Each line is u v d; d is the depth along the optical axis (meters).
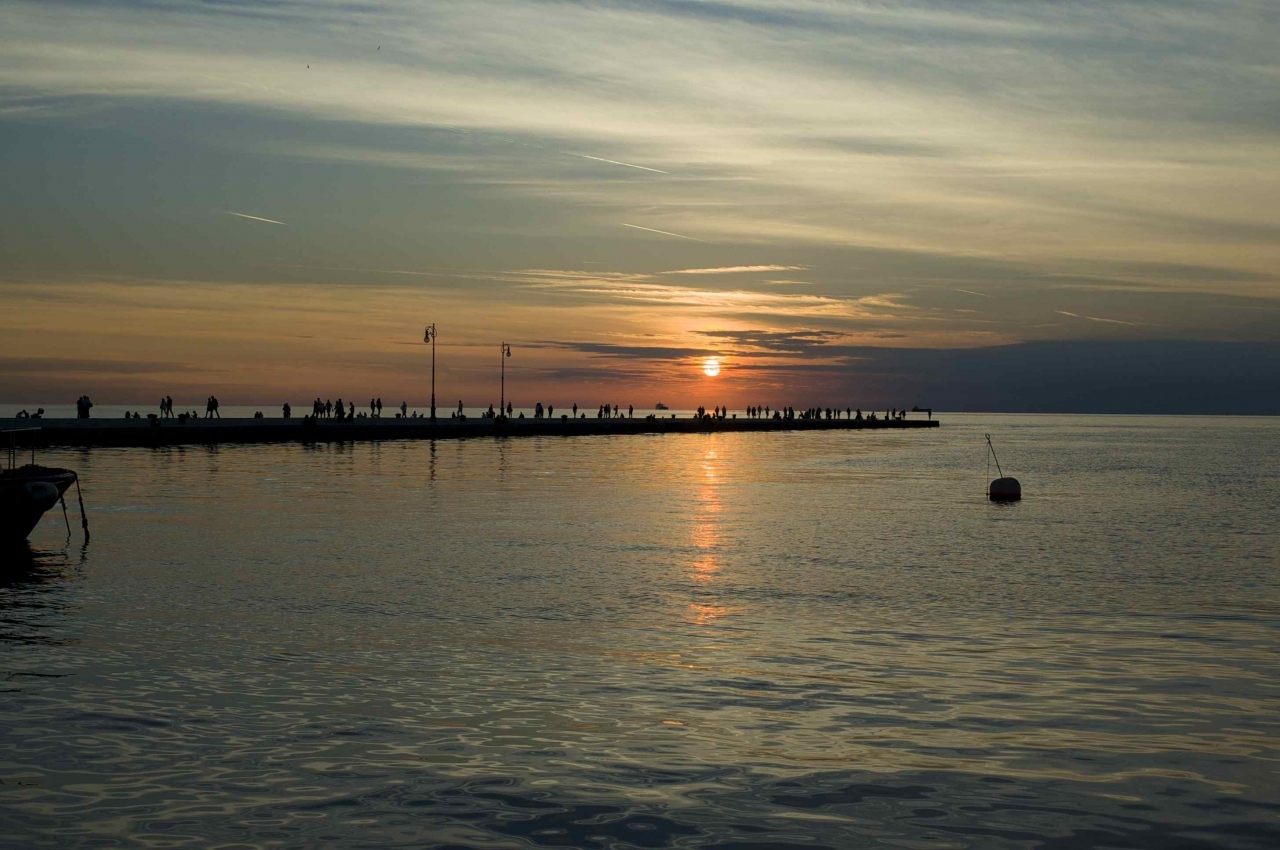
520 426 125.44
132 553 30.97
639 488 56.66
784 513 44.84
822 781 12.23
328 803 11.46
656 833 10.74
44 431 80.75
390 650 18.73
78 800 11.51
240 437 92.88
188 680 16.48
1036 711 15.12
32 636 19.72
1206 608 23.44
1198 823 11.09
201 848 10.33
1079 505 51.22
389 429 105.62
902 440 146.00
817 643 19.58
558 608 22.92
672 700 15.59
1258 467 88.31
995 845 10.53
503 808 11.35
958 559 31.38
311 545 32.81
